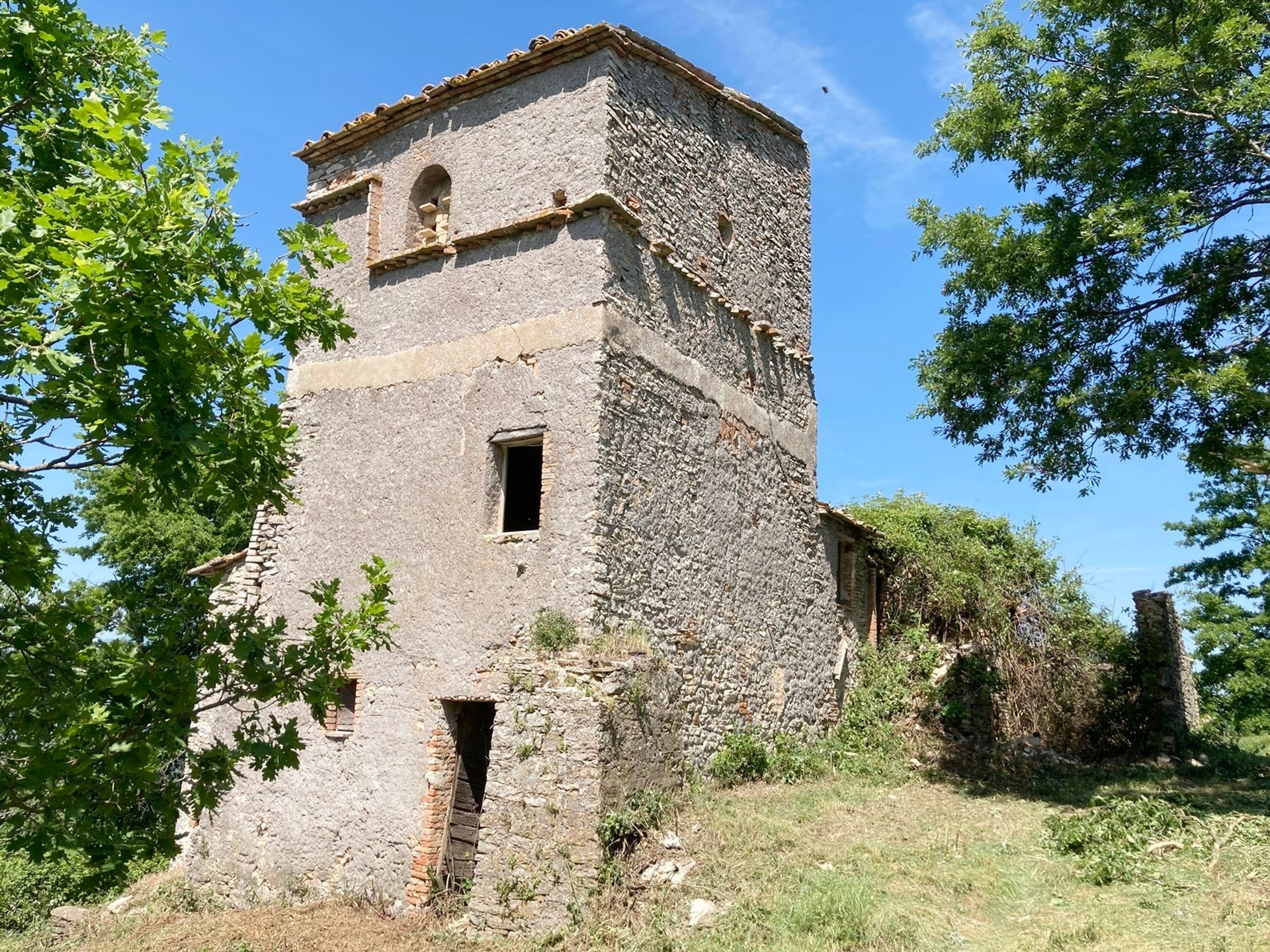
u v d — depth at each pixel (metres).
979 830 10.53
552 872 9.10
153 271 4.85
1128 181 12.07
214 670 5.86
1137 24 12.24
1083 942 7.48
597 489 10.27
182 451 4.96
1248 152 11.88
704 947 7.75
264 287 5.68
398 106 12.95
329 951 9.12
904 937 7.63
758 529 13.34
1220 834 9.59
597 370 10.56
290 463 7.21
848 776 13.05
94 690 5.47
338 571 12.02
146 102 5.48
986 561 16.75
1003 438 13.54
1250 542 24.48
